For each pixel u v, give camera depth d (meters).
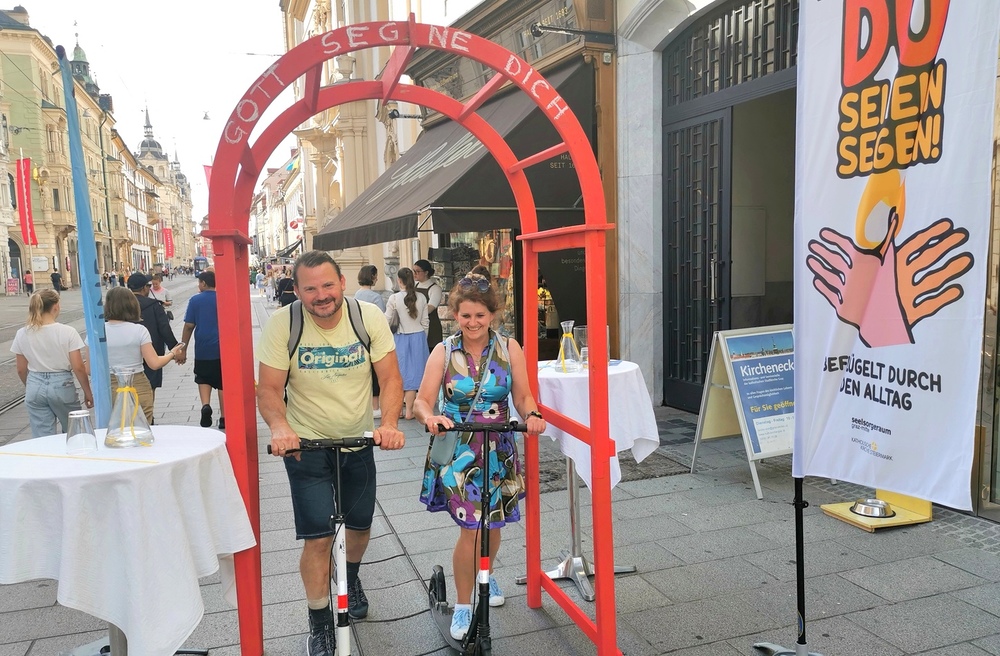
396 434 2.41
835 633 2.93
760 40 5.79
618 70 6.88
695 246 6.69
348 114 18.78
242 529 2.44
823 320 2.44
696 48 6.44
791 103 7.35
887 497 4.29
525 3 7.41
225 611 3.29
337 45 2.29
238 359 2.41
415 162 8.98
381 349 2.85
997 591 3.23
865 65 2.24
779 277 7.50
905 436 2.23
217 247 2.35
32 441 2.53
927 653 2.76
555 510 4.48
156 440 2.50
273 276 33.78
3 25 42.94
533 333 3.18
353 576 3.12
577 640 2.97
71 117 2.88
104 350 3.10
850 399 2.40
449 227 5.70
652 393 7.07
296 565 3.79
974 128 2.00
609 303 7.25
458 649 2.84
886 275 2.26
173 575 2.15
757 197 7.30
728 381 4.87
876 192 2.26
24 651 2.97
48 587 3.59
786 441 4.77
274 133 2.67
